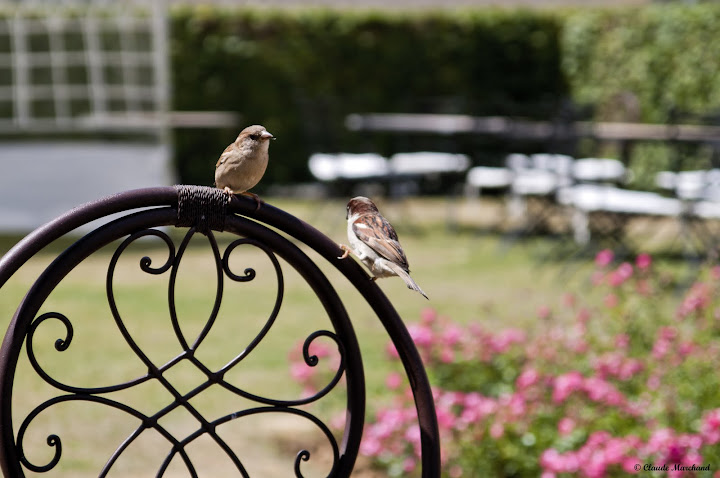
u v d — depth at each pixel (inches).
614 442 171.0
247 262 454.3
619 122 572.7
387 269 138.3
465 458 194.1
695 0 638.5
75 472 209.0
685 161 525.0
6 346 103.7
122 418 245.3
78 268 432.8
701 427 186.9
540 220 504.1
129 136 498.0
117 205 109.1
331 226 544.7
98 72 494.9
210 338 315.6
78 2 489.4
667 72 595.5
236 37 647.1
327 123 525.0
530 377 205.8
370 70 674.8
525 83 699.4
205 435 235.3
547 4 787.4
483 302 370.6
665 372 224.2
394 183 571.5
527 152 573.6
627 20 625.9
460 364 234.5
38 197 496.4
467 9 694.5
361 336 320.8
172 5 648.4
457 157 538.6
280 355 297.6
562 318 281.3
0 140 492.4
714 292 271.7
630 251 466.9
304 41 658.8
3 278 102.3
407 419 203.9
